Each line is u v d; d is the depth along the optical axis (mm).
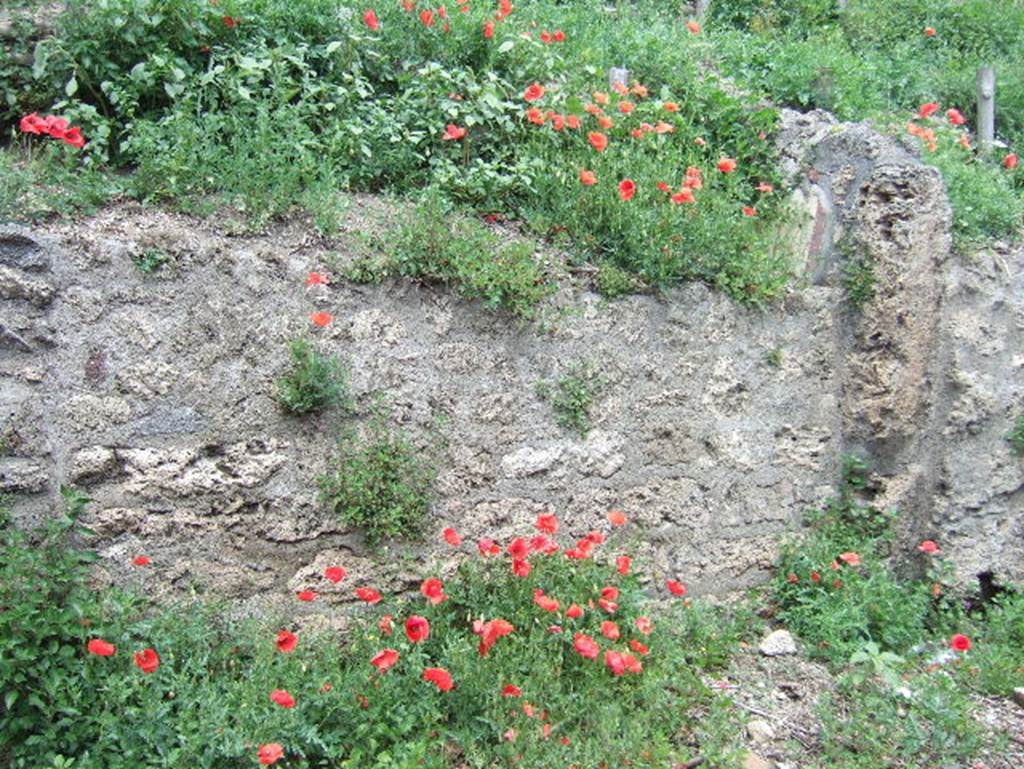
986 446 4516
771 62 5922
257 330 3232
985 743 3361
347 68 4098
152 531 3102
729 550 4133
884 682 3660
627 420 3879
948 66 6734
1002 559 4578
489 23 4391
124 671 2898
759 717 3428
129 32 3623
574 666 3301
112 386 3041
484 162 4090
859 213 4266
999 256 4633
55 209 3102
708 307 4012
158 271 3100
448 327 3535
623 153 4160
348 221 3539
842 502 4375
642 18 6520
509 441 3656
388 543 3445
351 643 3328
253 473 3225
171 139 3469
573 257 3850
